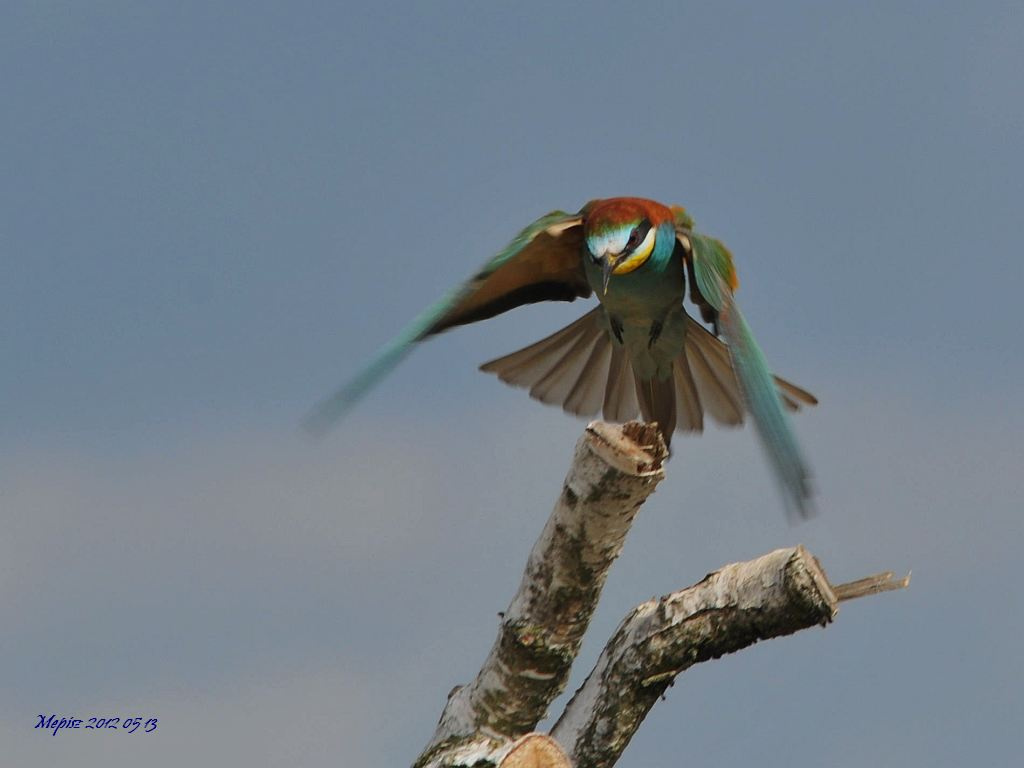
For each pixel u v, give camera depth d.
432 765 8.41
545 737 7.64
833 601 8.02
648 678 8.45
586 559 8.06
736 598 8.18
